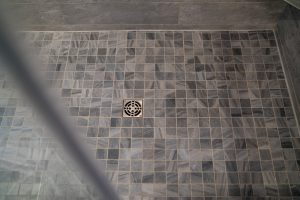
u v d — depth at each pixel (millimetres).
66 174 1234
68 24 1504
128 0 1322
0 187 1210
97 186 1210
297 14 1237
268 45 1483
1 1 1329
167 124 1322
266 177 1197
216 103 1358
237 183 1192
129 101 1382
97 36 1549
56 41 1540
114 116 1349
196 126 1312
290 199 1156
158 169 1232
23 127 1332
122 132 1312
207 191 1184
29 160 1260
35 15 1428
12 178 1226
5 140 1304
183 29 1533
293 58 1304
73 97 1400
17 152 1277
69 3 1344
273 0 1302
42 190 1205
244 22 1460
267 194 1168
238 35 1516
